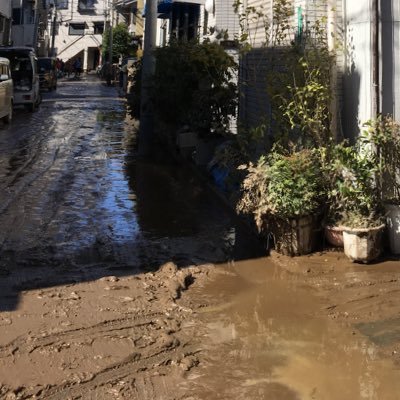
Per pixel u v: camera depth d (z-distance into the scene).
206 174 10.77
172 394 3.86
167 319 4.98
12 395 3.77
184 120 12.28
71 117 23.25
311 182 6.27
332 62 6.76
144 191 9.94
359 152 6.51
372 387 3.97
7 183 10.31
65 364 4.17
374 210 6.34
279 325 4.93
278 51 8.23
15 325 4.74
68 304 5.19
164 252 6.75
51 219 8.02
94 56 76.56
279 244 6.51
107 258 6.50
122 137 17.23
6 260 6.33
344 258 6.36
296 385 3.99
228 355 4.41
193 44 12.37
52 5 67.56
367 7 6.48
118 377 4.04
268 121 7.75
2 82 19.17
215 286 5.78
